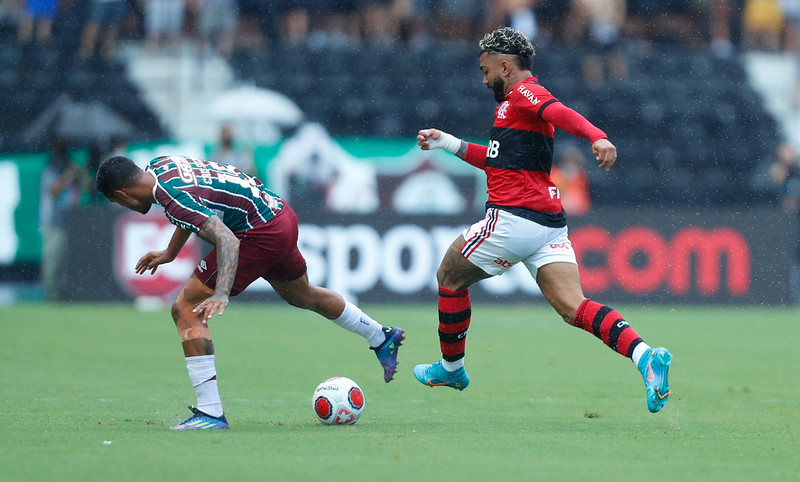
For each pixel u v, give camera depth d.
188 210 16.86
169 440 15.73
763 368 29.23
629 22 71.69
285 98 65.44
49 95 64.38
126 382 25.00
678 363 30.48
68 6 66.69
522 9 68.62
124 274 49.62
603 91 67.81
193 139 63.50
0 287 56.12
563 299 18.17
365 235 49.84
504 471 13.28
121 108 64.12
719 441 16.33
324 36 68.56
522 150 18.25
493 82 18.94
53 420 18.41
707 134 67.81
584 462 14.08
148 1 66.31
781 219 52.78
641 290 51.81
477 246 18.72
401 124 65.81
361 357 31.23
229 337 37.09
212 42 66.50
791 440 16.52
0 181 56.28
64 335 36.34
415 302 50.12
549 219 18.33
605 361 30.59
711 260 52.31
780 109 69.50
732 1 72.88
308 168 57.38
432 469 13.34
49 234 51.56
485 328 40.91
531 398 22.77
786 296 52.66
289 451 14.70
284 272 19.25
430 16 69.94
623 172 65.62
